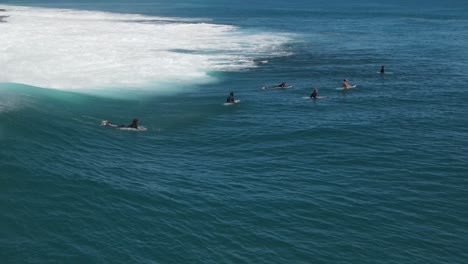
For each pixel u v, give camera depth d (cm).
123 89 4362
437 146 3138
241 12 15862
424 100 4397
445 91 4781
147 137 3103
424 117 3828
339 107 4088
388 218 2122
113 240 1781
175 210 2058
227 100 4091
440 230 2045
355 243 1905
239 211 2102
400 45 8219
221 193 2275
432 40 8925
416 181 2550
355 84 5038
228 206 2142
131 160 2634
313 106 4100
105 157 2619
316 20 13012
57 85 4278
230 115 3756
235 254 1778
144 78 4822
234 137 3209
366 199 2300
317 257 1795
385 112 3956
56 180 2166
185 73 5181
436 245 1928
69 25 8994
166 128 3341
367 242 1919
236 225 1981
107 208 2003
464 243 1955
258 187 2380
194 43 7344
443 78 5428
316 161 2795
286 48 7538
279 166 2695
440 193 2409
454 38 9238
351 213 2147
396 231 2014
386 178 2577
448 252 1886
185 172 2527
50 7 16362
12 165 2212
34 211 1895
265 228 1975
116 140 2962
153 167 2562
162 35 8019
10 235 1725
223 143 3086
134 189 2211
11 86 3850
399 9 18088
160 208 2062
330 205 2212
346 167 2716
